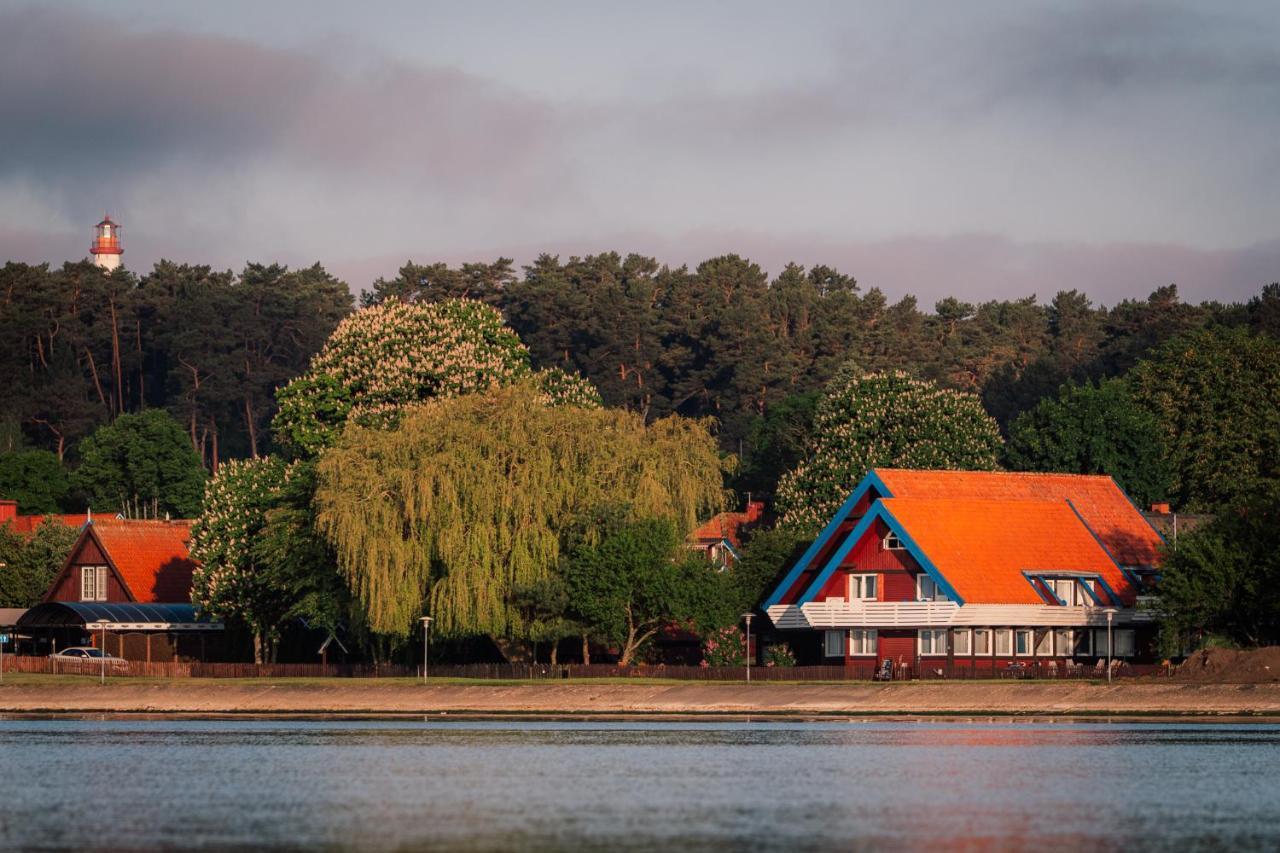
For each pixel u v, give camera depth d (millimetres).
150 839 104812
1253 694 175250
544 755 146250
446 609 190750
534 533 192250
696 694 189625
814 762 139500
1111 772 131875
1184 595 180250
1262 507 186875
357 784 128625
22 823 111062
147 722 187000
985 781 127688
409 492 190375
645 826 108750
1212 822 109688
